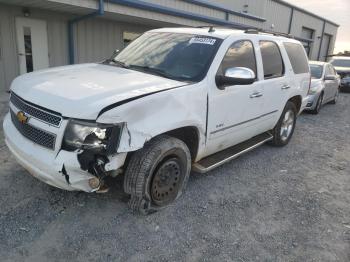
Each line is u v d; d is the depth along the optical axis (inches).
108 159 112.7
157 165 131.2
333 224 142.9
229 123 165.2
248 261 115.1
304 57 251.3
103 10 419.8
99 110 108.8
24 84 133.0
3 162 173.5
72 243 116.3
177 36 174.6
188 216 138.7
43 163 113.6
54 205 137.9
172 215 138.3
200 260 113.7
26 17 423.5
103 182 121.0
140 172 126.1
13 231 119.7
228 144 176.2
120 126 112.0
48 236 118.9
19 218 127.3
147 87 128.6
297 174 195.8
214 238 126.0
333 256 121.3
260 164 206.5
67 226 125.3
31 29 432.1
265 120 203.3
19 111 125.8
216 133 158.1
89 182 115.4
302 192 171.8
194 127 143.1
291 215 147.5
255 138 215.8
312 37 1302.9
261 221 140.4
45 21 443.5
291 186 177.9
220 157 173.9
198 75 147.6
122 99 114.8
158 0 507.8
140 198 129.9
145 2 464.8
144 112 118.8
